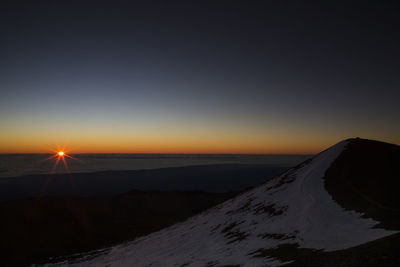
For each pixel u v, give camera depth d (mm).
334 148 53938
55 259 58312
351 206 24609
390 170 32844
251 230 30047
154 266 30297
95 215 110750
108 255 48812
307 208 28297
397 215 18812
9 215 100938
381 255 10578
